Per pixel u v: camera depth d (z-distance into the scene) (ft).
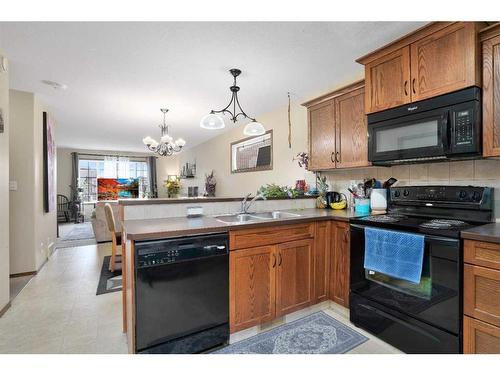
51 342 5.96
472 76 5.15
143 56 7.74
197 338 5.34
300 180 11.09
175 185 26.91
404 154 6.33
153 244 4.86
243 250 5.94
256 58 7.88
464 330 4.57
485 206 5.69
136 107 12.76
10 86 10.14
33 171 10.86
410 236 5.30
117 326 6.68
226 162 18.22
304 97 11.27
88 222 26.61
